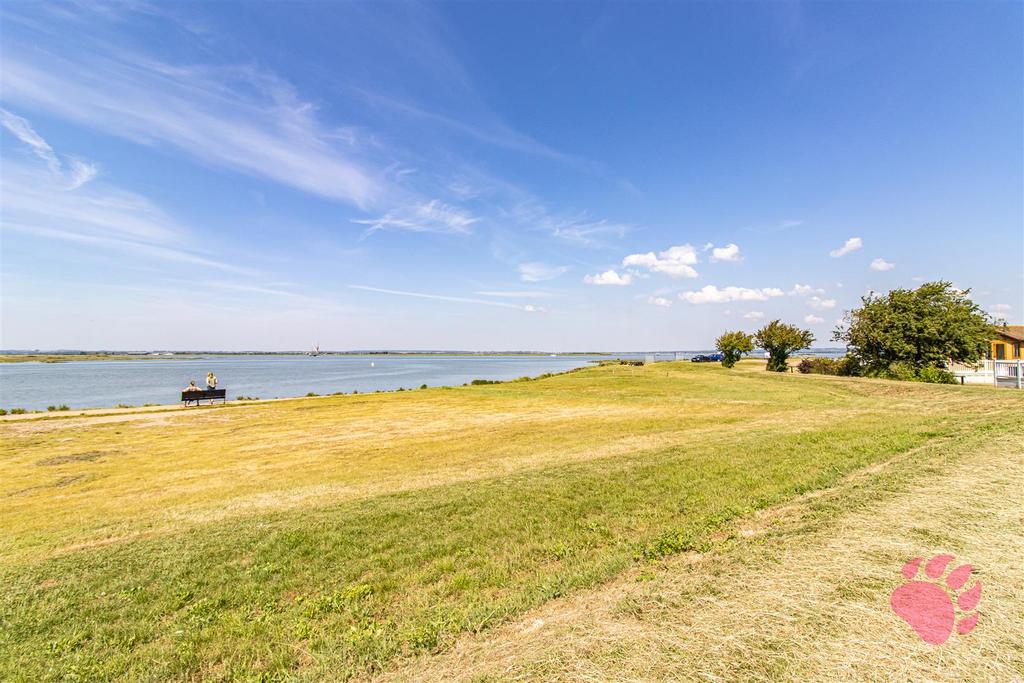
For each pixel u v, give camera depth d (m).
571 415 19.44
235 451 14.46
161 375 95.94
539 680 2.67
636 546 5.21
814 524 4.70
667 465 8.90
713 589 3.47
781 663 2.55
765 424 13.55
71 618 4.61
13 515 8.73
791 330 39.75
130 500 9.53
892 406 16.30
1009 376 22.12
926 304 27.55
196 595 4.98
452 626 3.77
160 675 3.62
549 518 6.55
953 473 5.99
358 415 22.33
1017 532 4.03
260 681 3.43
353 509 7.71
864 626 2.81
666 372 38.59
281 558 5.80
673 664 2.64
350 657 3.53
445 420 19.73
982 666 2.41
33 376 94.62
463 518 6.79
